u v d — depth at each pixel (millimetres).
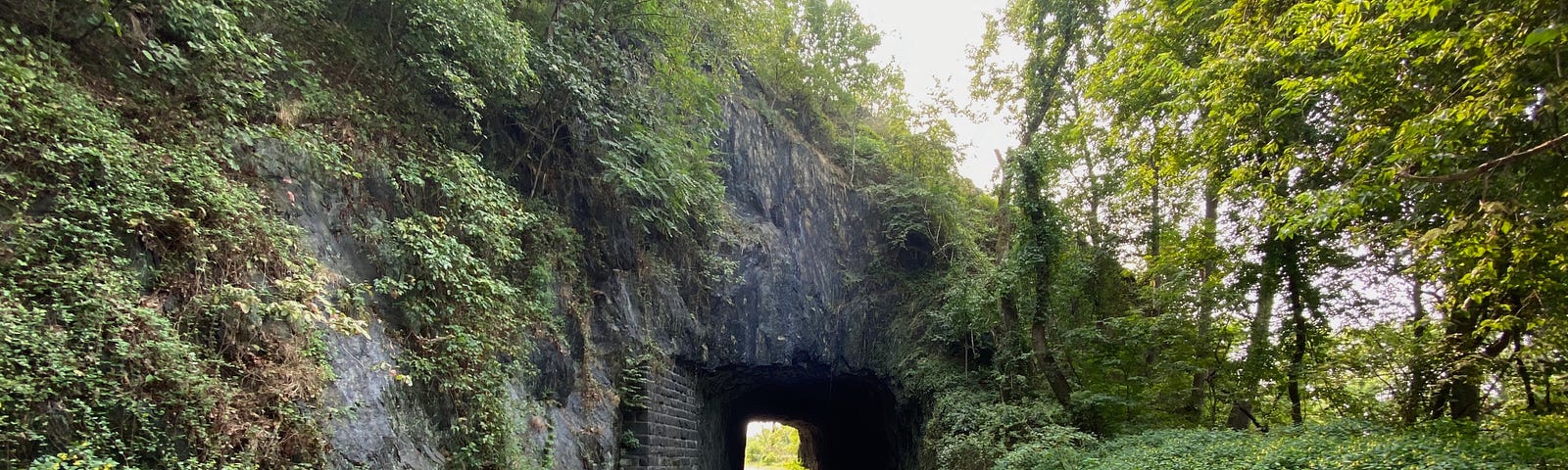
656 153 10055
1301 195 6520
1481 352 9125
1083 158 16312
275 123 5930
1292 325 11141
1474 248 6188
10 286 3766
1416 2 5348
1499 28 5348
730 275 13438
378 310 6344
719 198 12500
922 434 15555
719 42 12945
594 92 9219
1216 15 9164
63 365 3768
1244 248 10930
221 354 4641
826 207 16750
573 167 10242
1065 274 14992
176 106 5211
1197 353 12688
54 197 4219
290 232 5500
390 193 6953
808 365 15734
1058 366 14430
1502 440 7863
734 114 14680
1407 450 7238
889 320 17094
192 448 4238
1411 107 6652
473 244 7555
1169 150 10562
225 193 4984
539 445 8211
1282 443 8781
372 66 7258
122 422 4008
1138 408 13109
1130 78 11523
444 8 6875
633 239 11445
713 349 13141
